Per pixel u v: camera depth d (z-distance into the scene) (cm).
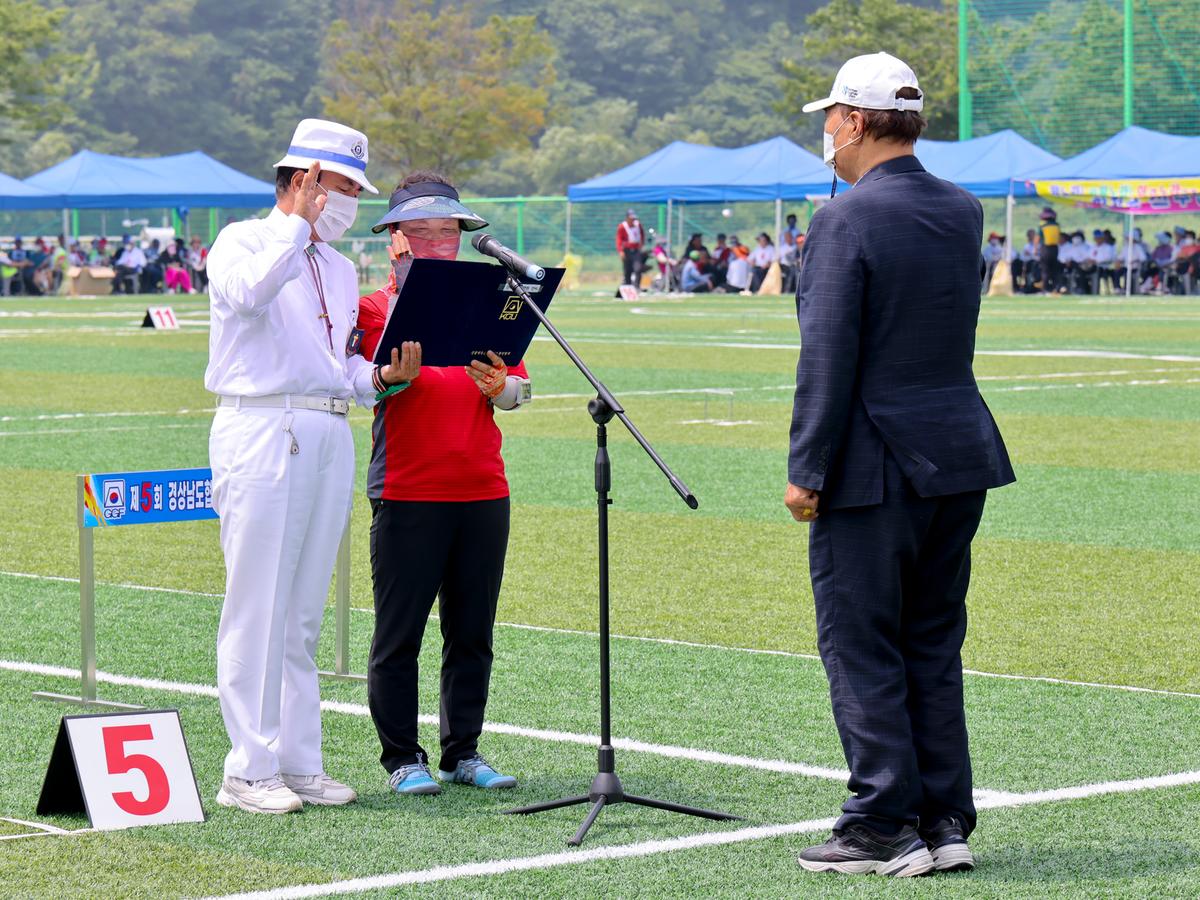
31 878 752
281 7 17775
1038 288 7412
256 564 865
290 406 866
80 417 2669
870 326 773
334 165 856
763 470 2125
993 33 8619
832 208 773
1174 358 3809
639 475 2081
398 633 900
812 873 770
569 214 9262
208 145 16650
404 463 891
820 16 12144
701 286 7906
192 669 1149
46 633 1255
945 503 784
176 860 779
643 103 18188
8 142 11306
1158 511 1811
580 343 4400
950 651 800
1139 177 6919
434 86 11125
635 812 860
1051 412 2750
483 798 888
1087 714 1047
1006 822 844
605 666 859
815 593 795
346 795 877
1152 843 811
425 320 854
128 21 16875
